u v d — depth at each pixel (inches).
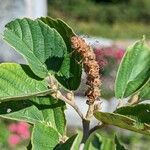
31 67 12.9
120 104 13.8
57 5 207.0
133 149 70.0
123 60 14.0
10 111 13.0
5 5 58.3
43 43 13.1
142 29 233.9
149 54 14.1
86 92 12.7
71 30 13.1
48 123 13.2
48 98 13.2
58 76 13.2
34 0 73.7
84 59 12.5
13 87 12.9
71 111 67.3
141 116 12.3
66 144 12.6
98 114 12.1
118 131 66.9
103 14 243.1
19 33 13.0
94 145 15.8
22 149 58.1
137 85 13.9
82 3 240.1
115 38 216.5
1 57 17.3
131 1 251.0
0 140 48.9
